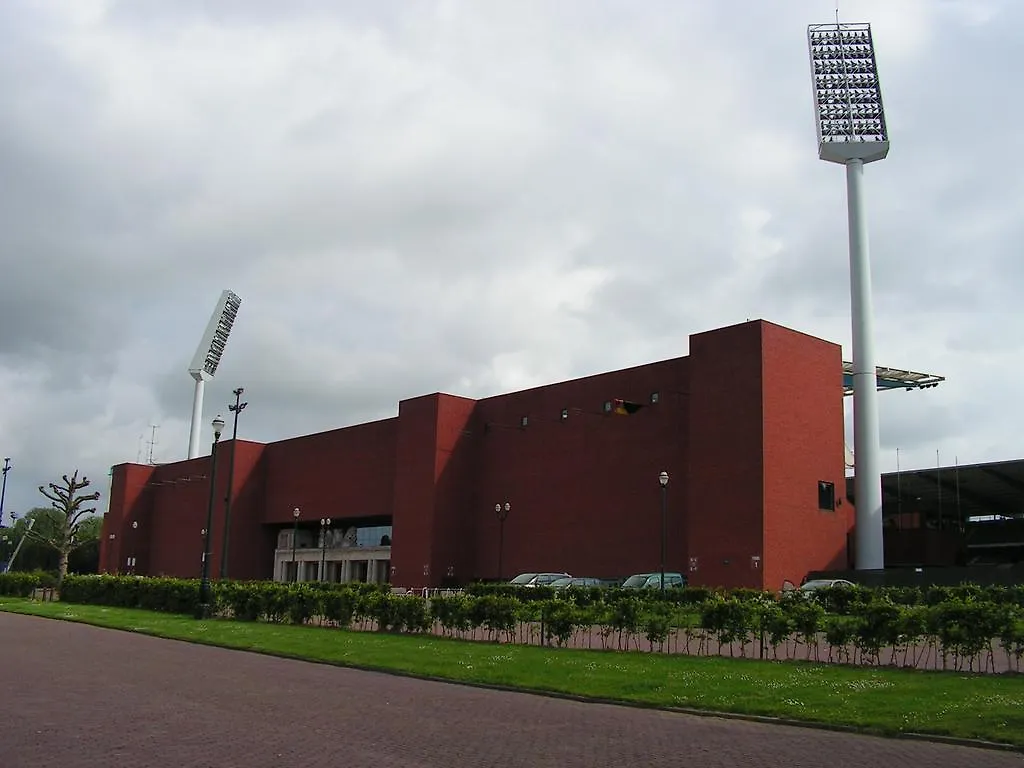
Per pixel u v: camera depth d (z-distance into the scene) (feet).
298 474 264.93
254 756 32.58
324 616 99.40
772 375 149.18
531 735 38.32
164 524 304.50
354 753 33.50
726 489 148.77
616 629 73.87
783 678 52.49
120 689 50.39
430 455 207.82
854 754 34.55
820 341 160.86
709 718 43.68
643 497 169.48
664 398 169.17
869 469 157.07
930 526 224.33
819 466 155.63
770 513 144.05
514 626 79.20
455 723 41.09
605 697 49.03
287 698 48.34
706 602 69.41
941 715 40.22
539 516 192.13
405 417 217.36
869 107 169.58
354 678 59.21
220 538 269.85
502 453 205.67
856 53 173.06
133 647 79.61
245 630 93.91
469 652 69.26
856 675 53.52
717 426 152.35
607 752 34.71
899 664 60.29
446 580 202.59
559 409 192.54
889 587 127.65
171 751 33.22
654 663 60.90
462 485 209.67
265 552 275.18
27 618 122.52
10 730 37.04
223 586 119.85
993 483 193.26
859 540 155.53
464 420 212.84
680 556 160.25
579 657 65.16
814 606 65.10
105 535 320.91
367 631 91.04
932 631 56.29
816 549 151.53
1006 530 226.38
